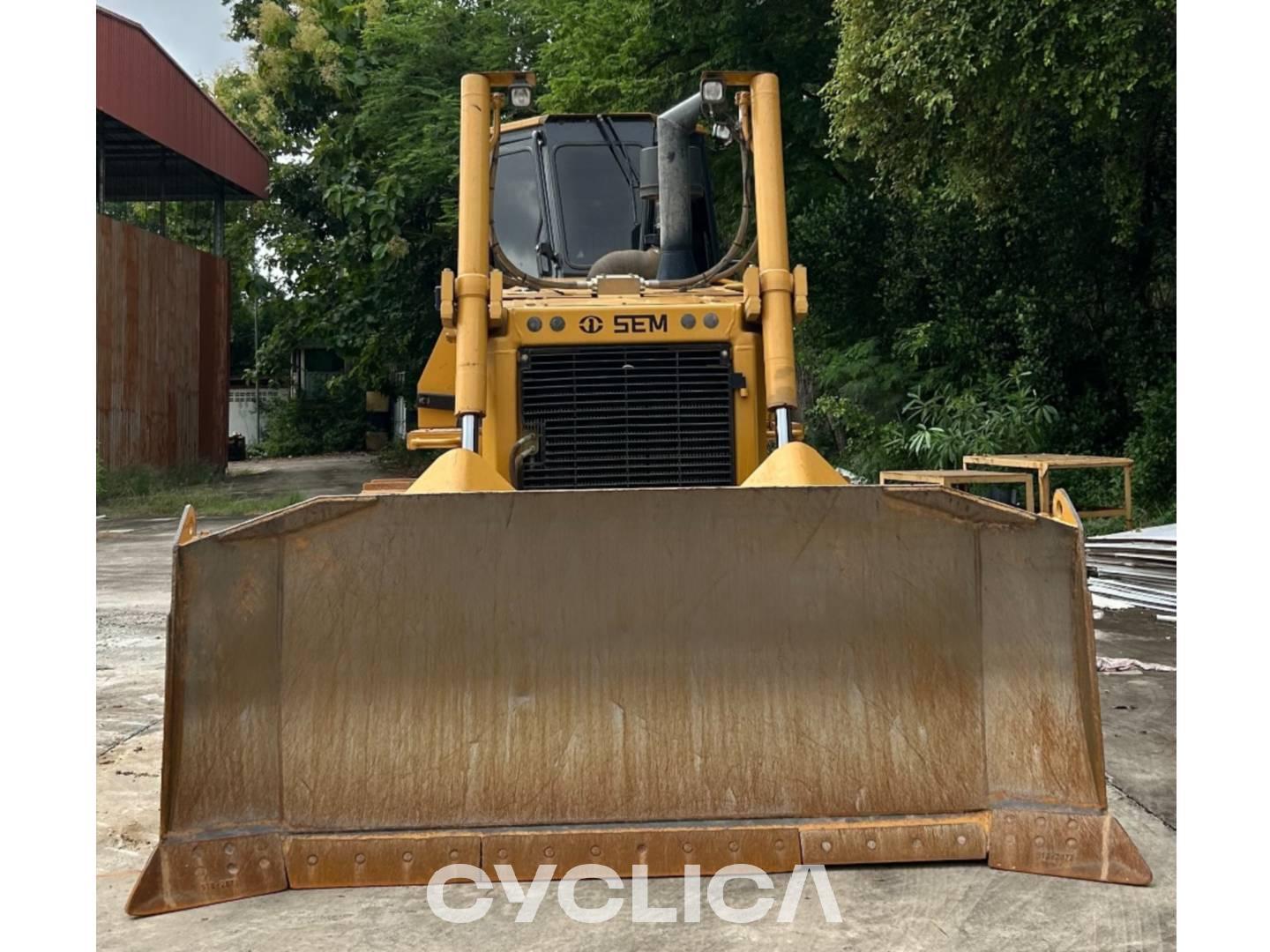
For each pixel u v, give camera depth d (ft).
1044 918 11.07
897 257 51.01
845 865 12.20
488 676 12.30
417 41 74.74
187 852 11.76
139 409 71.51
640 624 12.38
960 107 37.37
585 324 16.65
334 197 77.87
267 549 12.21
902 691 12.40
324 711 12.21
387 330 84.23
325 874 11.96
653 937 10.82
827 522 12.46
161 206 78.74
